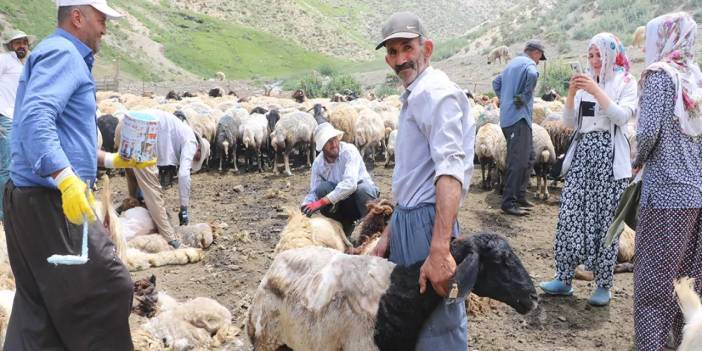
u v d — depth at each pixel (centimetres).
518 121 843
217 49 8981
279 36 10906
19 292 338
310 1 14038
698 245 411
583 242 555
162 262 663
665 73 397
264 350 374
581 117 547
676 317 433
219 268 664
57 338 337
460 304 325
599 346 492
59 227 323
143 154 373
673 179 397
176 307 504
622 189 536
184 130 735
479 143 995
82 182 301
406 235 332
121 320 341
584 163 546
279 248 572
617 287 602
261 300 371
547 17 7031
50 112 303
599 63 536
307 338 346
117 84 4191
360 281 331
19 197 321
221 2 11050
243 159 1366
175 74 7438
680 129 397
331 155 633
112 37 7394
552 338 505
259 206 942
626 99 525
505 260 314
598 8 6381
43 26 6450
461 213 875
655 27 412
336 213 645
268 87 4541
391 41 322
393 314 320
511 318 540
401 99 334
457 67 5141
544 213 877
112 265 334
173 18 9475
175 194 1020
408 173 329
